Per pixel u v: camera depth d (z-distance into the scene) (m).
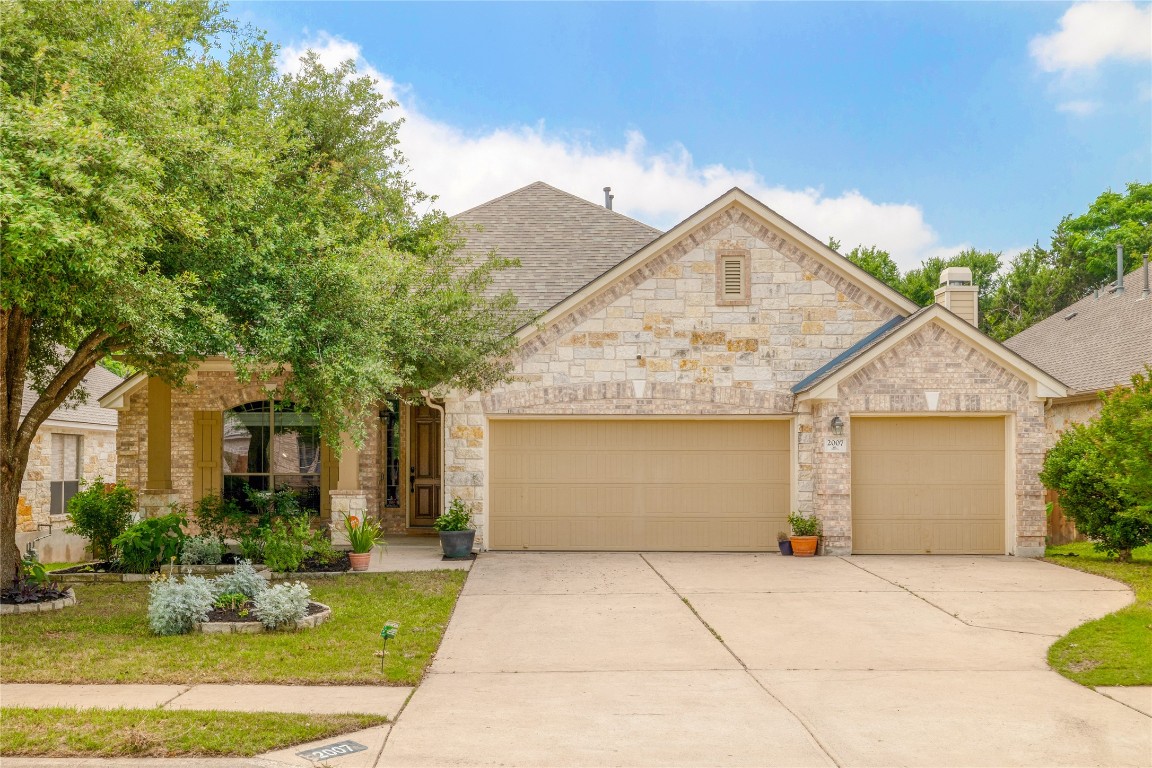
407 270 13.18
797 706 7.27
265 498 15.60
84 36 9.84
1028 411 15.45
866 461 15.73
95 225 8.29
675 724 6.81
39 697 7.25
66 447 24.05
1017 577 13.27
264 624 9.62
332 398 11.44
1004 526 15.62
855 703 7.37
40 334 12.60
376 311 12.05
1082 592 12.09
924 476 15.71
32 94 8.70
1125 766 6.02
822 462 15.45
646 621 10.44
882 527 15.69
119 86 9.86
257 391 18.50
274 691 7.52
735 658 8.82
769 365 16.06
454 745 6.30
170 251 10.55
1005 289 42.62
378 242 12.91
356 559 13.99
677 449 16.22
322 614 10.12
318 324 11.14
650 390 16.00
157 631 9.48
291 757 6.01
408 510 19.02
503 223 20.16
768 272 16.11
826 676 8.18
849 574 13.55
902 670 8.39
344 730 6.55
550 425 16.25
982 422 15.71
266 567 13.87
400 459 19.06
